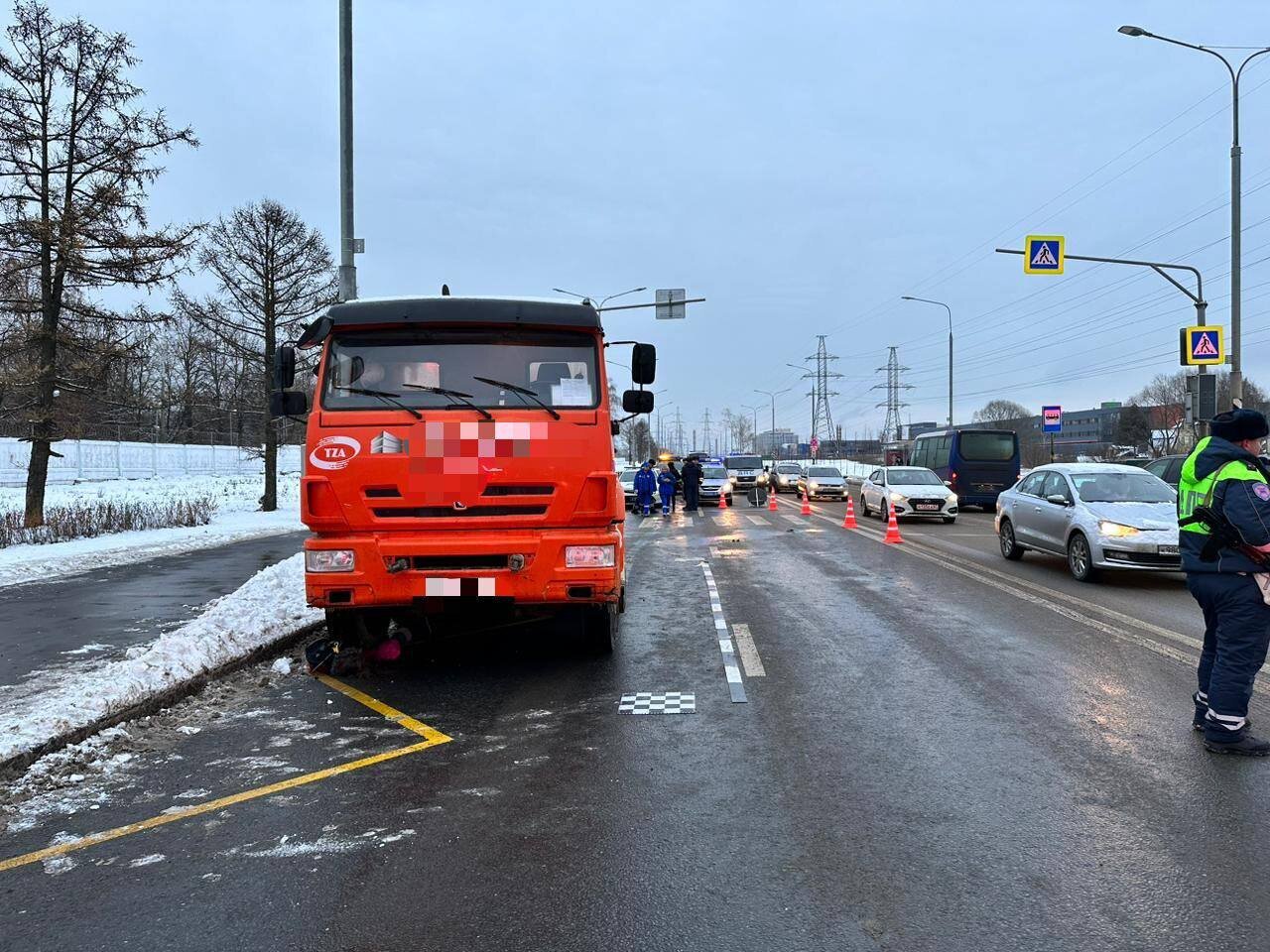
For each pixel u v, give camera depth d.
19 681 6.09
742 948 2.79
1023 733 4.95
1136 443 76.75
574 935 2.89
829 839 3.60
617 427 7.19
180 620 8.53
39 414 16.78
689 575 11.91
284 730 5.20
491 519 5.97
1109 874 3.26
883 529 19.84
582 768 4.50
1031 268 22.17
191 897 3.19
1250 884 3.19
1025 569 12.27
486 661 6.90
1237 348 19.98
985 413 107.12
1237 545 4.50
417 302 6.27
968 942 2.80
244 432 41.81
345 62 13.36
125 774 4.50
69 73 16.52
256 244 23.36
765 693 5.86
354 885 3.27
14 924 3.01
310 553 5.95
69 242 16.17
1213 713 4.60
